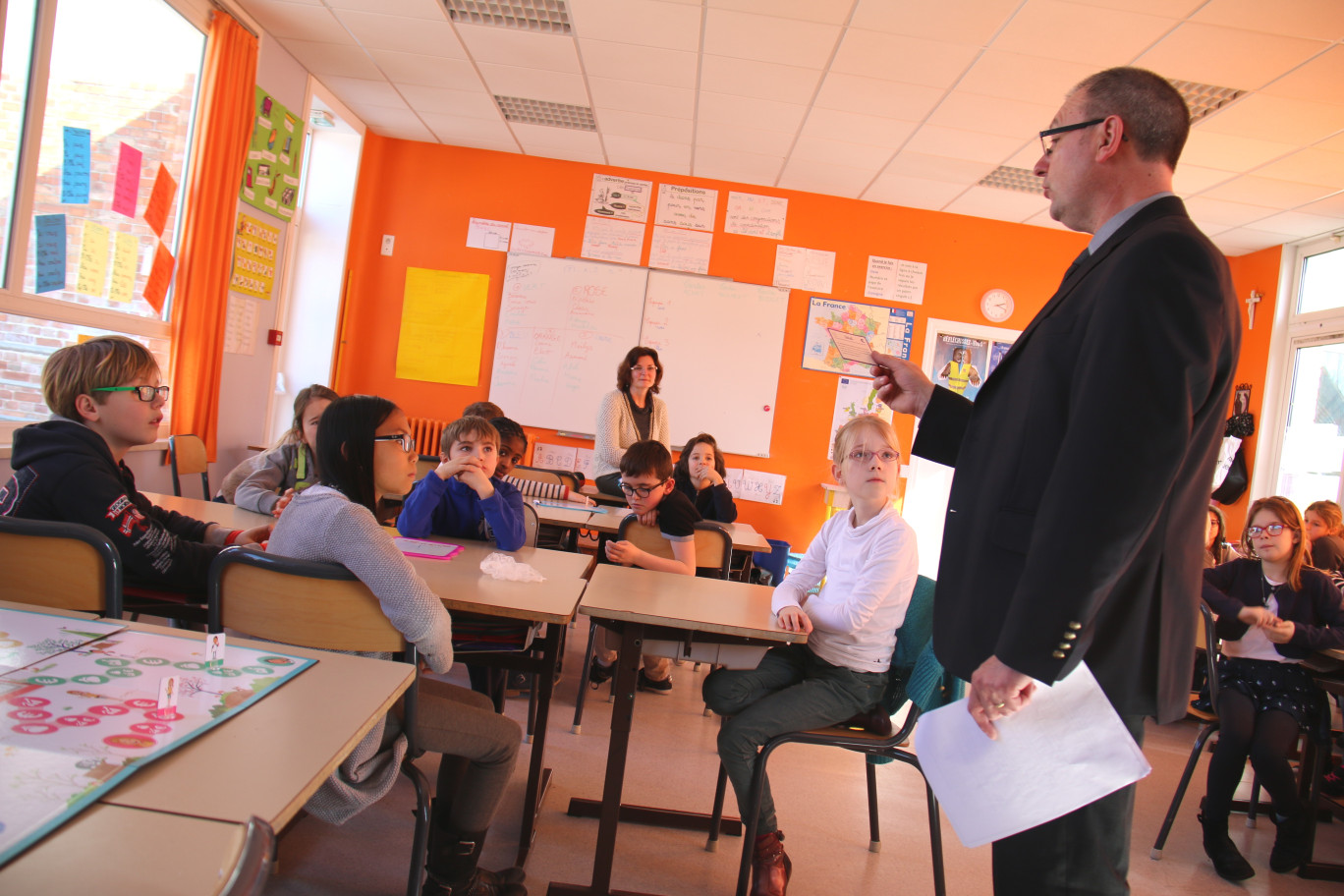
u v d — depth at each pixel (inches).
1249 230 226.2
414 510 95.7
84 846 24.0
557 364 246.4
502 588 72.1
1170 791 128.2
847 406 247.8
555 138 231.5
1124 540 39.3
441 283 247.0
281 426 237.3
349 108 229.3
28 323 131.0
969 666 46.9
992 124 184.9
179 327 166.2
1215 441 45.8
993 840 45.6
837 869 87.1
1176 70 151.9
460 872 66.0
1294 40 137.0
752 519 248.2
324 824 81.2
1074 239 247.3
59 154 132.0
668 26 162.4
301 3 172.9
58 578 55.4
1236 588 117.0
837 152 214.2
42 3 123.7
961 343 247.4
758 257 247.4
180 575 75.2
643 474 120.1
